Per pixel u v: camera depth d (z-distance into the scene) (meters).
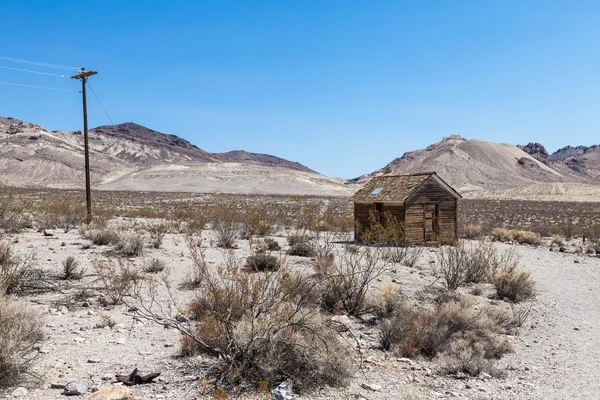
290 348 7.02
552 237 38.12
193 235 27.80
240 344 7.03
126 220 40.31
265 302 8.59
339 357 7.23
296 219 40.41
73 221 29.36
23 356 6.96
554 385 7.61
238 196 133.25
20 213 27.12
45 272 14.13
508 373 8.15
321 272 13.22
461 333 9.52
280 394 6.25
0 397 5.99
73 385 6.32
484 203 122.56
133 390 6.43
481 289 15.10
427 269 18.20
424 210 25.61
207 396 6.23
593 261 23.53
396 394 6.87
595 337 10.64
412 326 9.45
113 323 9.67
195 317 10.13
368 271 13.88
